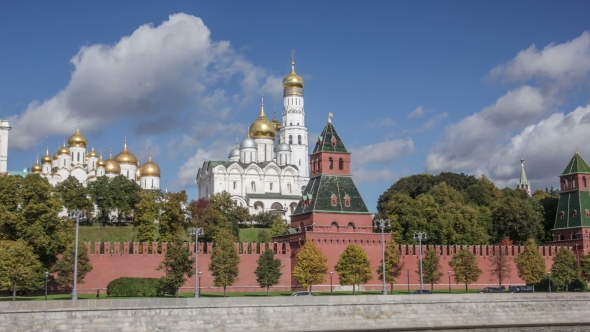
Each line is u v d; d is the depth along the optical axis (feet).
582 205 536.42
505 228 570.87
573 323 361.10
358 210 458.09
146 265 423.23
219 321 303.07
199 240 556.10
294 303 316.81
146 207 536.42
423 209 524.93
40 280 385.09
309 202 458.09
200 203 629.10
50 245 395.14
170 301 298.35
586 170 543.80
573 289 474.90
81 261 385.91
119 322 289.12
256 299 311.68
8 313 274.98
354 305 327.26
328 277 435.53
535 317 357.41
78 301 285.64
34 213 392.68
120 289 383.86
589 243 525.75
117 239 631.56
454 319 342.44
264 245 451.94
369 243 450.71
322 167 463.42
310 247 417.90
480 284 483.10
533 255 472.85
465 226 542.57
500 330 341.62
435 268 449.48
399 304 335.06
